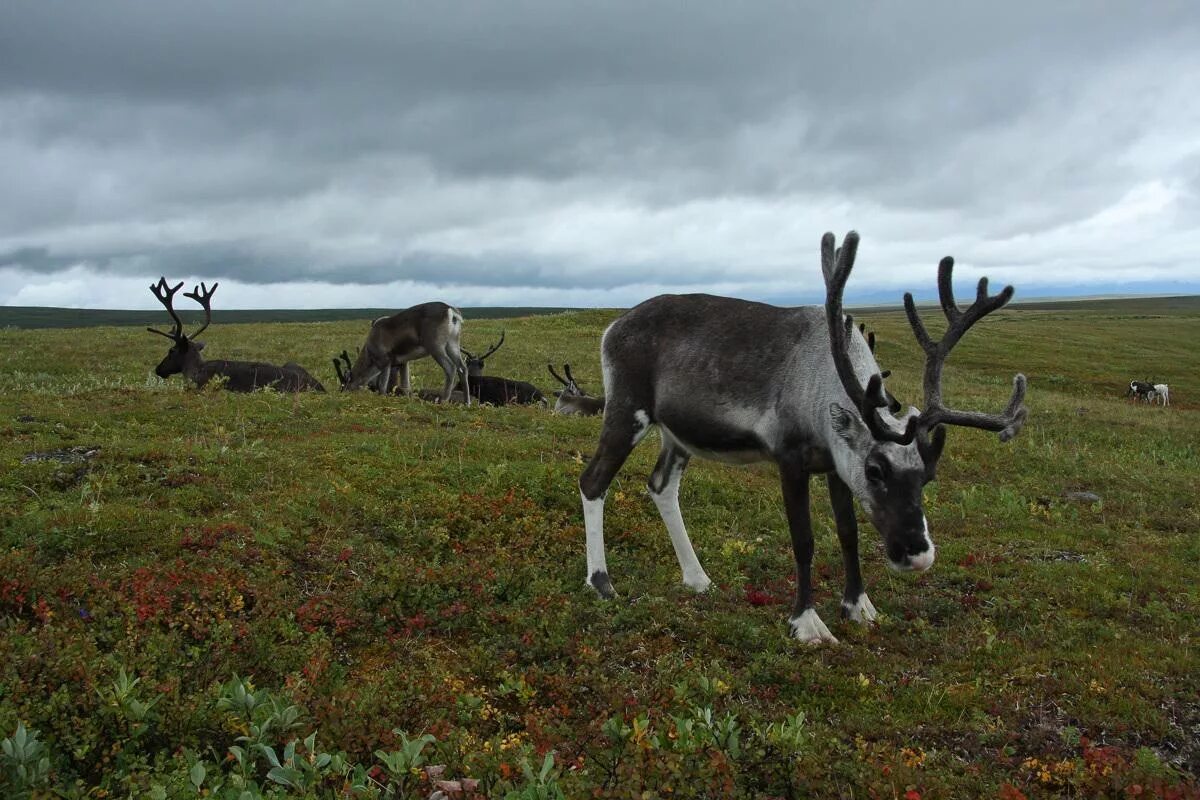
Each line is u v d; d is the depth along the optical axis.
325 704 4.59
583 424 14.60
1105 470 13.91
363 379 18.73
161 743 4.13
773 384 7.07
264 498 8.38
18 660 4.34
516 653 6.03
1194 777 5.03
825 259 6.79
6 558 5.90
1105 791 4.72
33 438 10.02
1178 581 8.60
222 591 6.09
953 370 36.88
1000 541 9.77
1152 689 6.01
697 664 5.98
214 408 12.87
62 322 131.00
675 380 7.47
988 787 4.68
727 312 7.53
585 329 38.53
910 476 6.32
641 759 4.04
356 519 8.18
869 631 6.99
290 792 3.89
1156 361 46.53
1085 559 9.14
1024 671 6.20
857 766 4.63
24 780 3.43
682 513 9.89
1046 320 75.69
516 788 3.94
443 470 10.00
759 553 8.75
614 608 6.88
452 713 5.02
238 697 4.27
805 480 7.01
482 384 19.22
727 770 4.08
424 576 6.78
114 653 4.85
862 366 6.78
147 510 7.56
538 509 9.08
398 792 3.77
